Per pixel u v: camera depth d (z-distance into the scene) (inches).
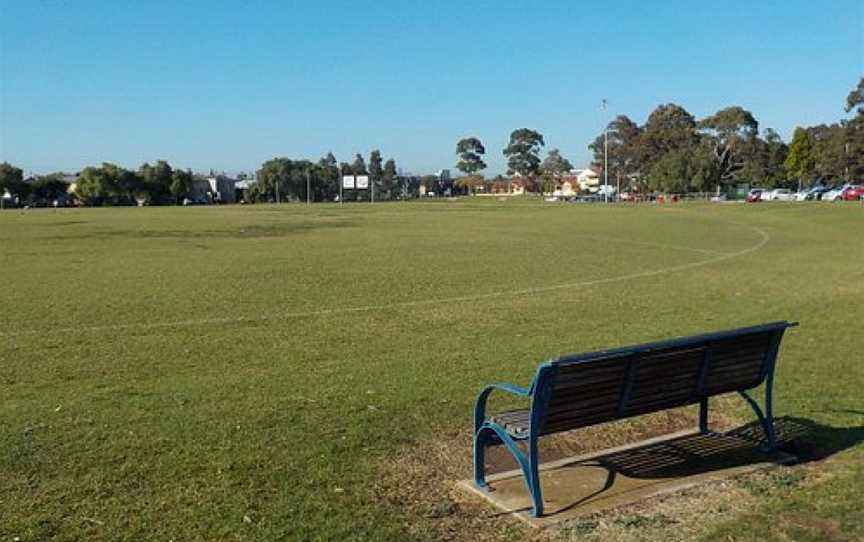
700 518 197.3
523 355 399.2
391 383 339.0
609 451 248.7
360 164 7859.3
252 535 187.0
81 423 280.1
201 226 1983.3
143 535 187.3
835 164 4033.0
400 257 1031.6
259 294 660.7
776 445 251.3
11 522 194.9
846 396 307.6
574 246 1211.9
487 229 1740.9
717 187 4724.4
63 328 497.0
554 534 189.6
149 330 488.4
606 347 419.5
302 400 310.3
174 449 249.3
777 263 916.6
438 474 229.8
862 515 195.5
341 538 186.1
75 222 2288.4
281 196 6894.7
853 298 595.5
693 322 503.8
